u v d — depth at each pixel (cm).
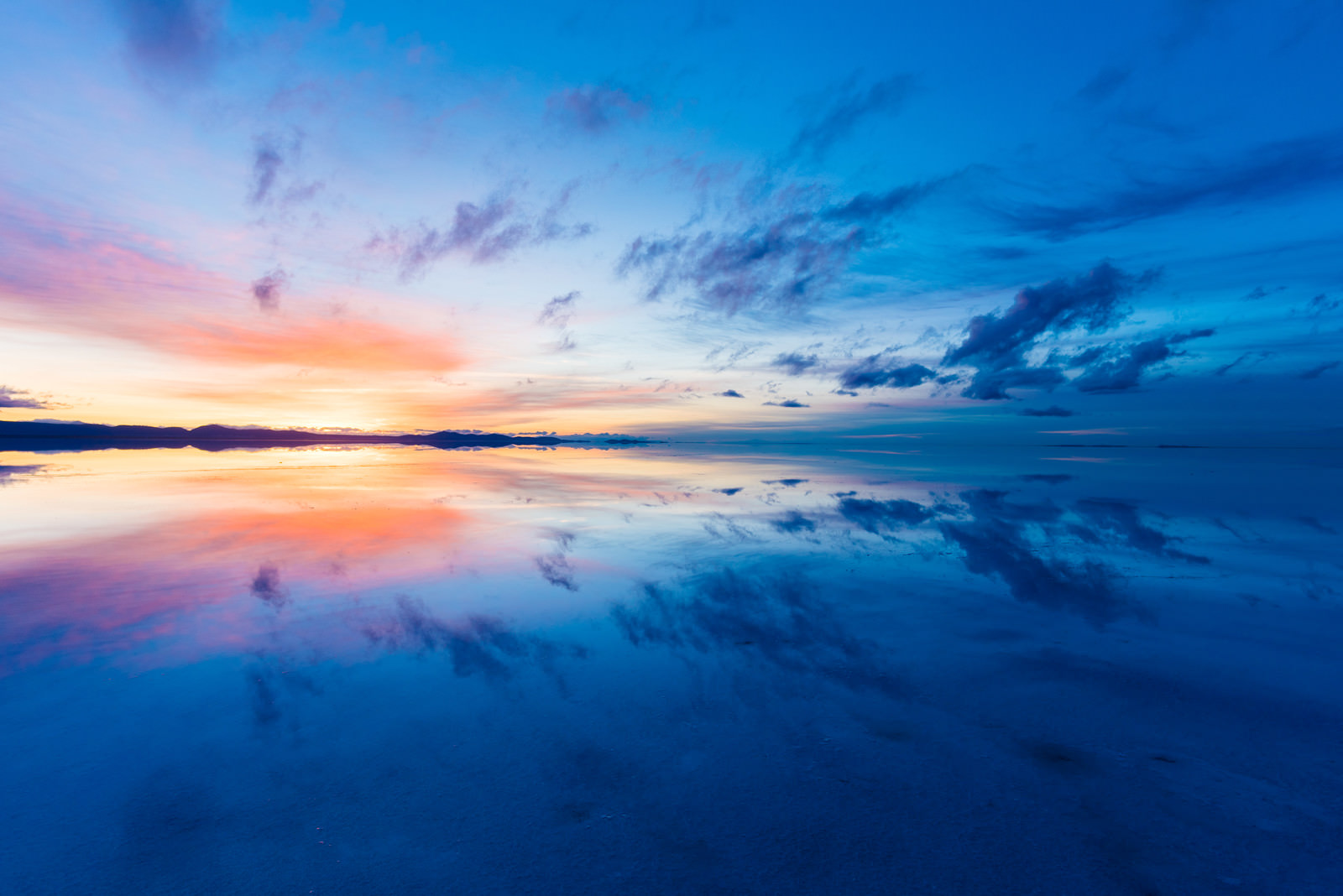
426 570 592
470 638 412
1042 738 279
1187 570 595
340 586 537
